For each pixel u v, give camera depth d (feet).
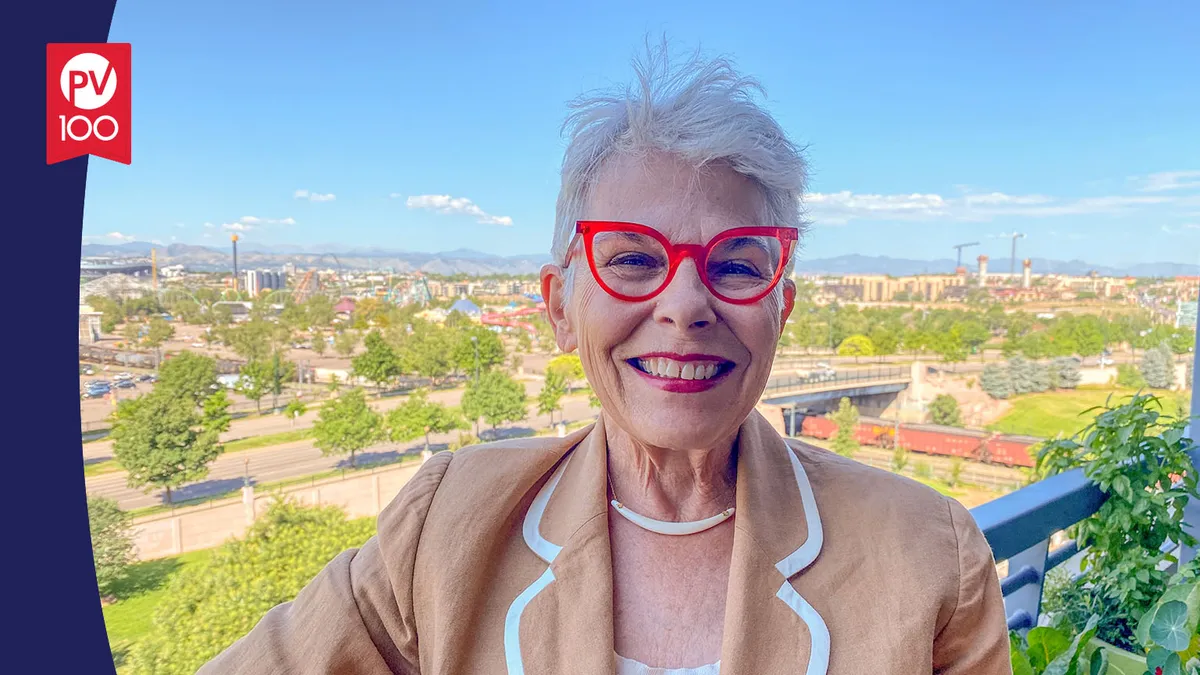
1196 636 5.37
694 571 2.71
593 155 2.71
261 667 2.81
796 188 2.69
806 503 2.85
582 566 2.68
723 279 2.52
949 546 2.65
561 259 2.94
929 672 2.42
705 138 2.44
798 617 2.52
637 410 2.63
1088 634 5.31
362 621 2.87
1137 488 7.51
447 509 2.91
